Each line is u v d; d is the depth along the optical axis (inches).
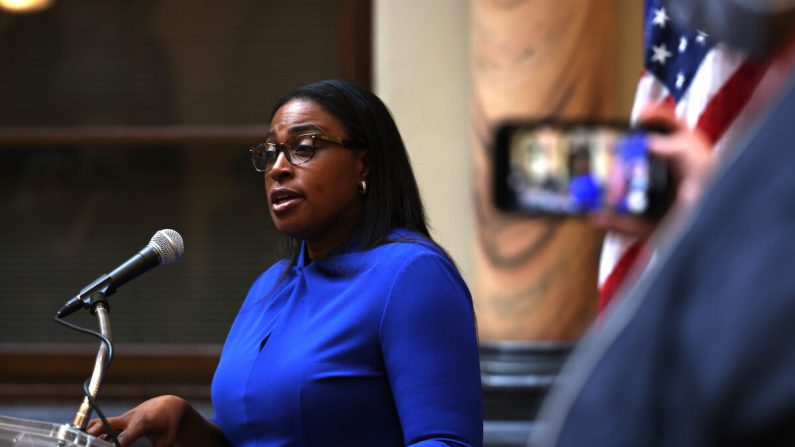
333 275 153.3
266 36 375.2
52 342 379.6
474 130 322.0
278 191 154.9
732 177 54.0
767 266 50.5
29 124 382.3
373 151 156.9
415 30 343.0
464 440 137.9
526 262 314.3
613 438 54.3
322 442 144.2
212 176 378.3
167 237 162.6
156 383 370.6
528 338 315.6
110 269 380.8
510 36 313.0
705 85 183.0
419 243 150.3
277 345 150.6
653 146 68.2
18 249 382.9
